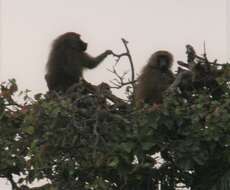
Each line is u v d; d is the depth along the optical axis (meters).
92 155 18.20
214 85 20.61
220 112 18.34
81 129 18.45
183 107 18.62
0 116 19.78
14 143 19.62
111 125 18.52
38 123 18.70
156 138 18.62
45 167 18.50
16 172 20.27
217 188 18.81
